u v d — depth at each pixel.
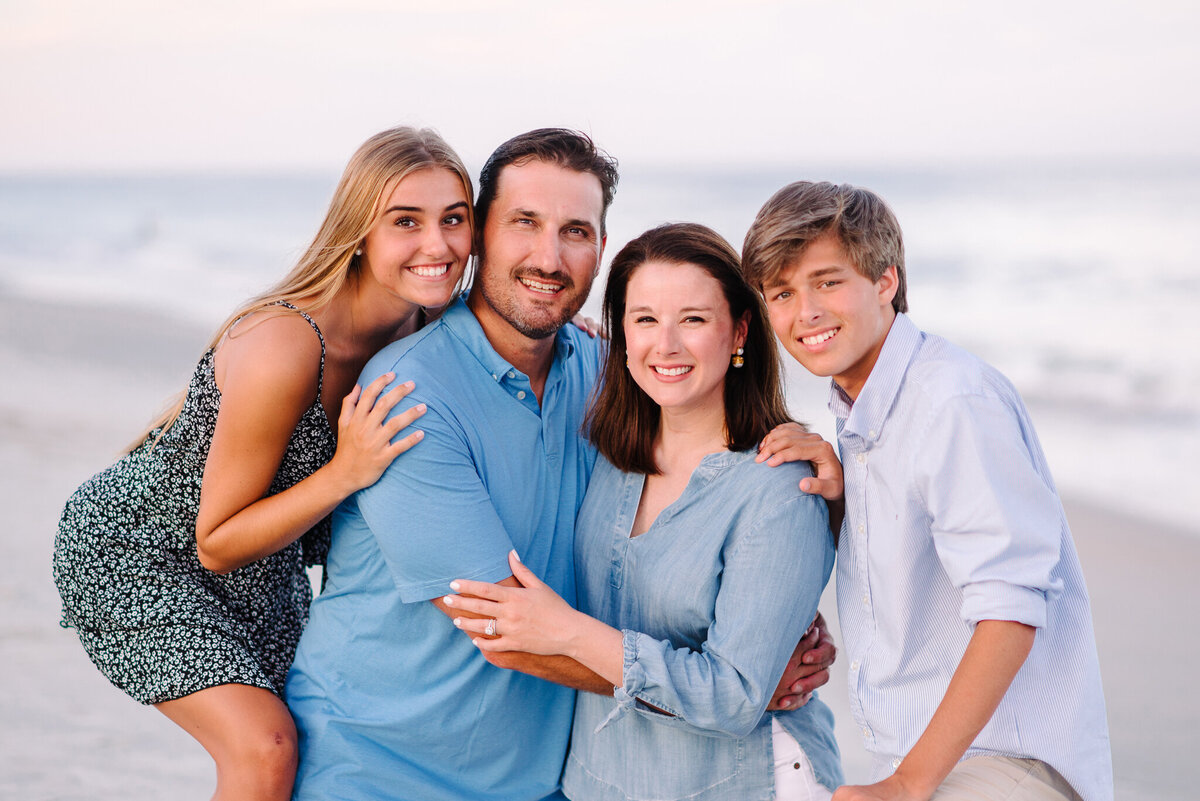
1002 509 2.20
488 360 2.64
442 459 2.44
